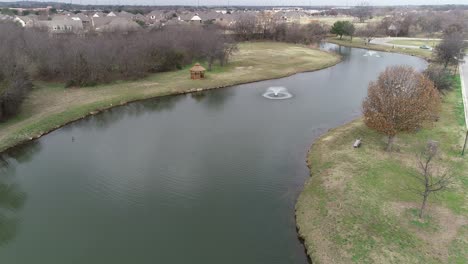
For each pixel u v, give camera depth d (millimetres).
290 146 41500
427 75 54469
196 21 174375
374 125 35812
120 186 33906
